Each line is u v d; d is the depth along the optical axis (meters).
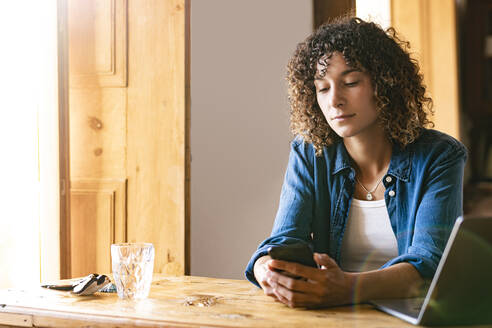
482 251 0.80
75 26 2.27
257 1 2.72
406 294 1.03
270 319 0.89
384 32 1.35
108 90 2.24
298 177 1.42
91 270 2.24
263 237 2.74
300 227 1.35
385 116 1.29
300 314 0.93
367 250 1.36
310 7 2.47
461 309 0.83
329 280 0.98
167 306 1.00
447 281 0.81
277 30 2.66
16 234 2.25
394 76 1.28
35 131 2.22
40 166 2.21
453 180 1.26
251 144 2.79
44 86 2.20
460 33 3.10
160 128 2.17
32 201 2.23
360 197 1.38
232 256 2.78
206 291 1.15
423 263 1.07
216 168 2.83
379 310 0.96
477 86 3.04
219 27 2.82
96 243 2.23
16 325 1.01
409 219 1.30
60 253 2.19
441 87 2.78
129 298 1.07
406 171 1.31
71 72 2.28
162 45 2.16
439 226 1.20
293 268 0.99
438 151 1.30
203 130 2.86
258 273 1.15
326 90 1.29
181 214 2.13
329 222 1.40
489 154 3.16
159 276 1.37
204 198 2.84
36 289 1.18
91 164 2.26
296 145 1.48
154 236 2.16
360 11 2.70
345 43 1.26
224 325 0.86
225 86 2.82
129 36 2.21
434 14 2.77
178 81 2.14
